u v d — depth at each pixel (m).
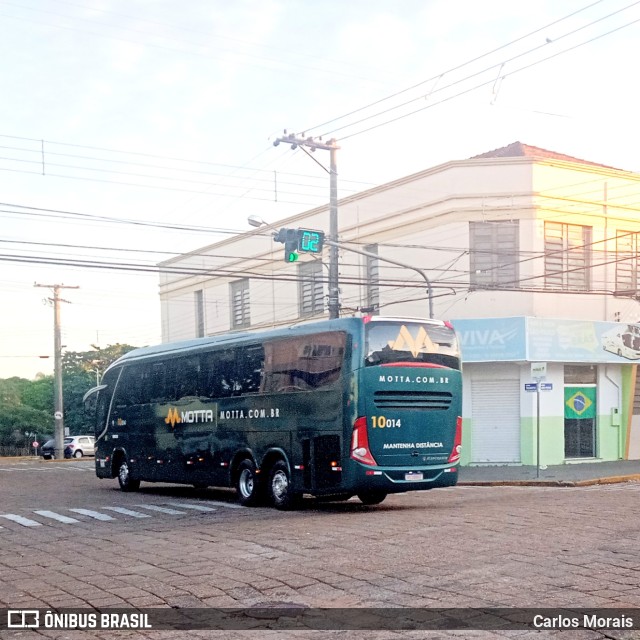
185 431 19.58
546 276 24.97
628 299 28.28
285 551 10.63
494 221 26.50
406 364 15.68
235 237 37.34
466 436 26.61
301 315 33.22
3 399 74.81
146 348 22.28
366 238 29.84
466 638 6.51
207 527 13.55
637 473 23.11
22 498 20.73
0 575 9.78
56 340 50.53
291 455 16.23
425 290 27.52
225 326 37.91
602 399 27.89
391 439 15.32
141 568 9.84
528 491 19.38
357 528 12.59
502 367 26.48
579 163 29.86
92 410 25.30
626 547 10.26
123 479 22.45
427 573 8.91
